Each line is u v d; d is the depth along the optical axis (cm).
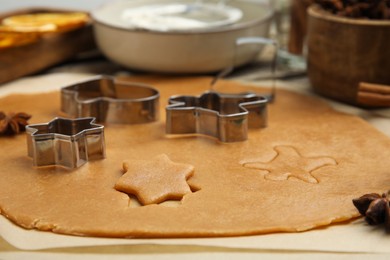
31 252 40
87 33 76
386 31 58
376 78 59
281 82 69
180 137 54
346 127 56
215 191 45
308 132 55
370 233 42
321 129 56
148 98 57
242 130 53
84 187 46
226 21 70
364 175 48
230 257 39
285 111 60
